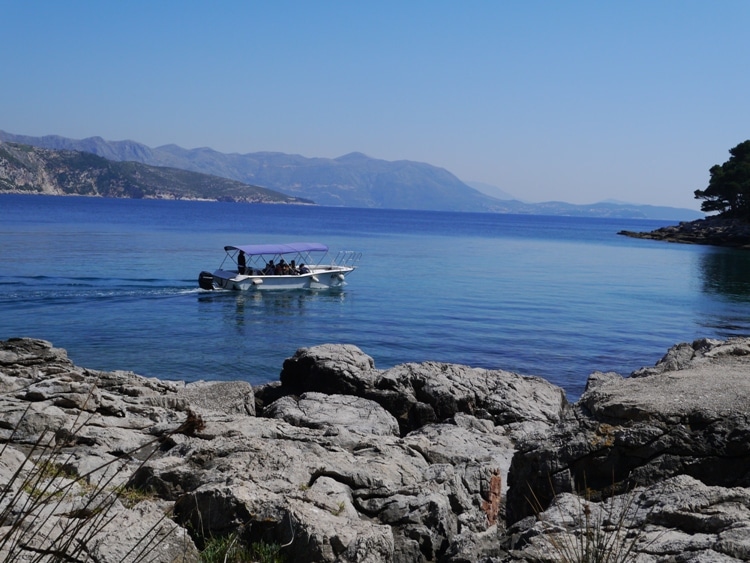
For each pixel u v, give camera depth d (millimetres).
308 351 20828
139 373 26625
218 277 49156
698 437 8250
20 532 5348
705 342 14539
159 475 8516
